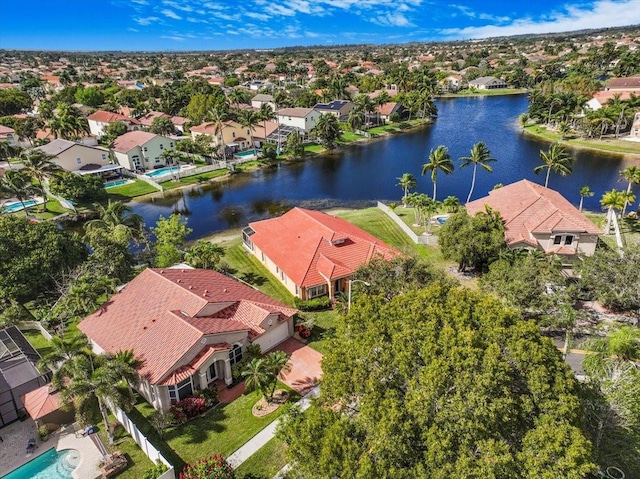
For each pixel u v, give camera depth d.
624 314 41.72
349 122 136.25
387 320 24.92
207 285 41.12
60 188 76.06
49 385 31.09
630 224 62.97
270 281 50.78
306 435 21.19
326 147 120.69
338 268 46.00
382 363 22.58
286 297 47.22
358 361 23.41
